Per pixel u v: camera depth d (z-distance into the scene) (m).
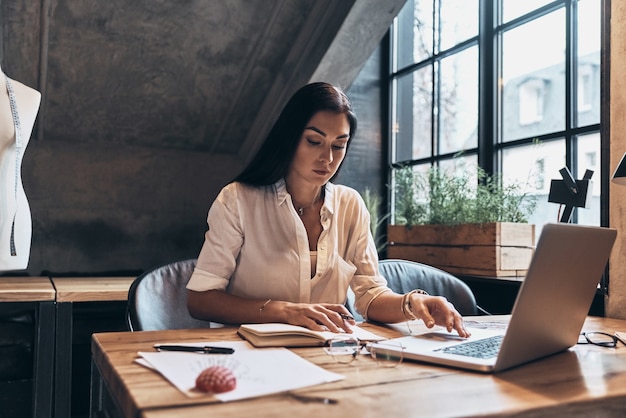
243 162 4.42
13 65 3.38
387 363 1.07
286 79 3.78
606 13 2.02
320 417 0.73
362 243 1.87
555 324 1.12
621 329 1.63
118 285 2.81
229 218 1.66
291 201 1.74
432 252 2.99
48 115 3.73
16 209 2.37
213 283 1.60
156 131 4.08
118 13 3.27
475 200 2.92
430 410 0.77
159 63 3.64
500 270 2.60
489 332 1.40
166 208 4.19
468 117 3.40
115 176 4.05
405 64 4.01
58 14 3.19
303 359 1.07
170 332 1.37
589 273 1.17
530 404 0.81
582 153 2.69
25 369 2.70
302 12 3.46
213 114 4.09
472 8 3.39
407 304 1.50
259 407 0.77
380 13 3.24
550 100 2.87
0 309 2.71
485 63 3.28
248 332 1.28
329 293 1.78
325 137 1.58
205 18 3.43
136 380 0.90
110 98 3.76
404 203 3.32
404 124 4.00
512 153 3.12
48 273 3.82
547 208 2.87
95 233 3.97
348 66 3.57
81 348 3.06
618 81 1.97
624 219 1.95
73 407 3.01
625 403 0.89
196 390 0.84
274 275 1.69
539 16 2.94
